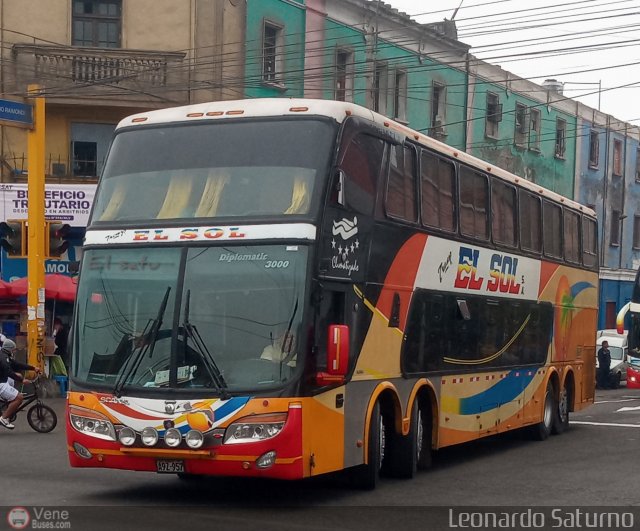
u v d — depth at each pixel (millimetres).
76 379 11156
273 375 10547
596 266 23375
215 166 11469
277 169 11266
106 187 11867
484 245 16203
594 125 49844
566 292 20969
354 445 11898
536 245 19031
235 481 13258
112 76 27812
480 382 16156
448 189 14914
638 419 24531
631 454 17297
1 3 27781
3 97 27484
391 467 13656
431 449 14445
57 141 28125
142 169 11789
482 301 16188
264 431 10430
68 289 26641
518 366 18016
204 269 10945
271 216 10984
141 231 11297
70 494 11938
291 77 31312
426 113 37094
